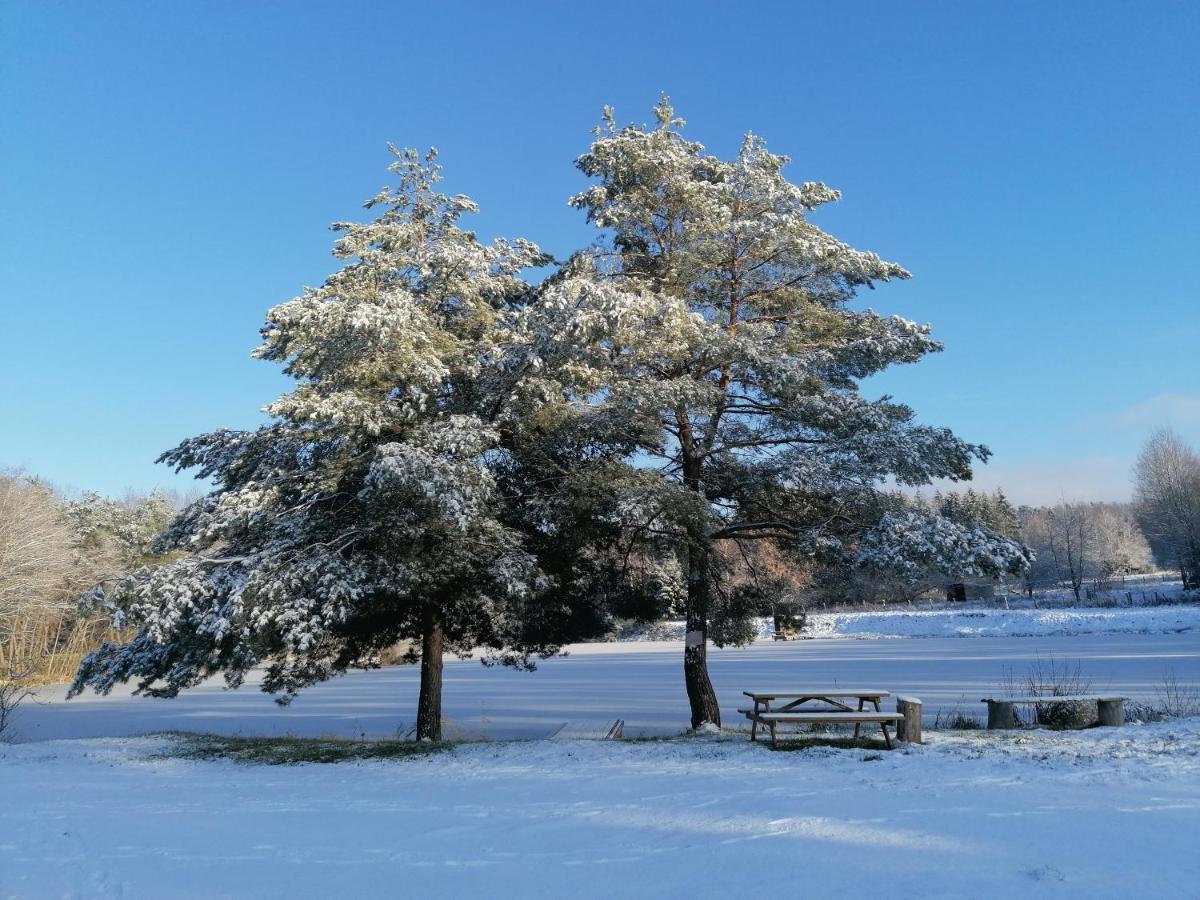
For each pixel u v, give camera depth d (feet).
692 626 49.96
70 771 38.37
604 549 50.72
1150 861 16.93
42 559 123.03
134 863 20.29
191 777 35.81
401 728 64.59
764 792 25.68
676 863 18.24
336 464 43.70
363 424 41.91
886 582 43.78
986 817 21.09
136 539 160.97
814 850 18.70
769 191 46.52
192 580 39.70
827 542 43.09
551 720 67.36
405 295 43.68
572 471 45.65
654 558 50.55
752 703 70.08
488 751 39.50
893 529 40.88
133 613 38.68
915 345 46.78
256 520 43.09
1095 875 16.15
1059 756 30.07
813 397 44.39
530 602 47.88
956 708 59.98
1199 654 96.07
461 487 39.60
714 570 51.80
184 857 20.75
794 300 49.62
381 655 60.39
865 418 43.65
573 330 39.73
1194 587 201.16
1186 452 214.69
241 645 40.68
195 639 43.27
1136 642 121.08
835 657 121.70
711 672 106.73
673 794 26.05
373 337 40.91
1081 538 242.37
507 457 48.65
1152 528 250.16
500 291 50.26
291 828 23.70
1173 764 27.50
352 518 45.09
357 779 33.17
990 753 31.58
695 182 47.65
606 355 44.37
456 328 49.80
